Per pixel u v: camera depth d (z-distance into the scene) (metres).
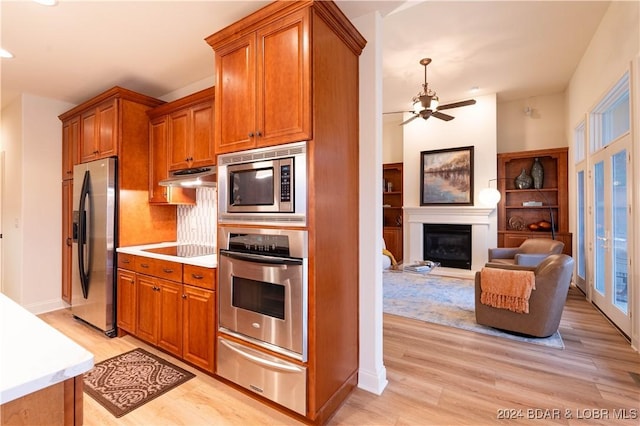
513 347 2.71
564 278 2.79
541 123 5.44
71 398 0.68
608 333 2.98
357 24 2.17
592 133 3.87
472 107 5.48
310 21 1.69
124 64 2.92
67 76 3.15
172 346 2.46
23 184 3.57
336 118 1.91
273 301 1.86
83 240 3.22
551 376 2.23
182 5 2.11
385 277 5.45
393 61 4.10
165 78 3.21
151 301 2.65
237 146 2.00
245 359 1.94
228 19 2.26
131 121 3.14
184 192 3.21
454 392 2.06
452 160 5.64
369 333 2.12
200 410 1.90
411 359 2.51
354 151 2.12
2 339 0.77
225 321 2.09
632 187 2.70
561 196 5.04
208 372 2.30
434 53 3.90
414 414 1.85
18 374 0.61
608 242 3.30
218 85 2.09
